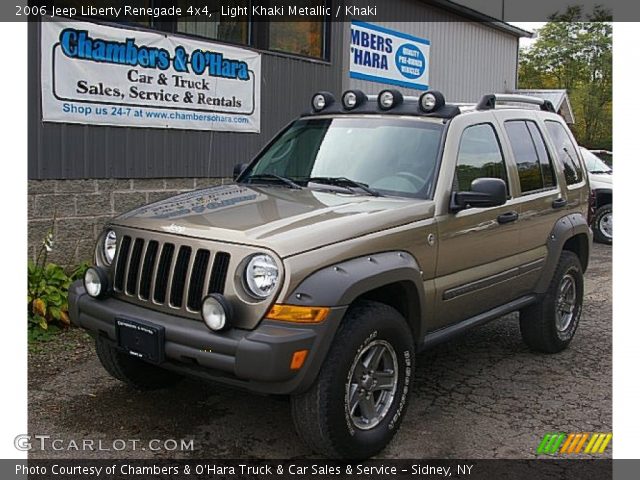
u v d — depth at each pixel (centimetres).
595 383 532
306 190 470
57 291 613
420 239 427
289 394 361
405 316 432
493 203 447
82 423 433
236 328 356
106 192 750
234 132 895
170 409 457
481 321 507
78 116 712
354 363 372
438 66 1488
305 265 357
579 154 667
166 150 809
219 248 368
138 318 384
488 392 509
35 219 693
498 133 535
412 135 486
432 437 429
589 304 802
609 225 1313
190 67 824
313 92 1033
